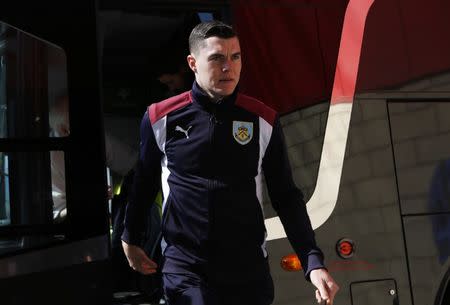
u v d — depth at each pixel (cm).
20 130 347
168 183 301
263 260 303
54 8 357
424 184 470
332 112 457
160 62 519
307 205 444
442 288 465
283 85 450
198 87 302
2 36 349
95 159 353
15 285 335
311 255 302
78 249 346
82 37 358
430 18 491
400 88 475
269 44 453
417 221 465
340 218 448
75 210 349
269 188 316
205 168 296
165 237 306
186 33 495
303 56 457
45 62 354
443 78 486
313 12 466
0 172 343
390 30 481
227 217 295
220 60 296
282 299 429
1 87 346
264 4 458
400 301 454
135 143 541
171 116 301
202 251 295
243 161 298
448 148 479
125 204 488
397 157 466
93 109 355
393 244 457
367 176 458
